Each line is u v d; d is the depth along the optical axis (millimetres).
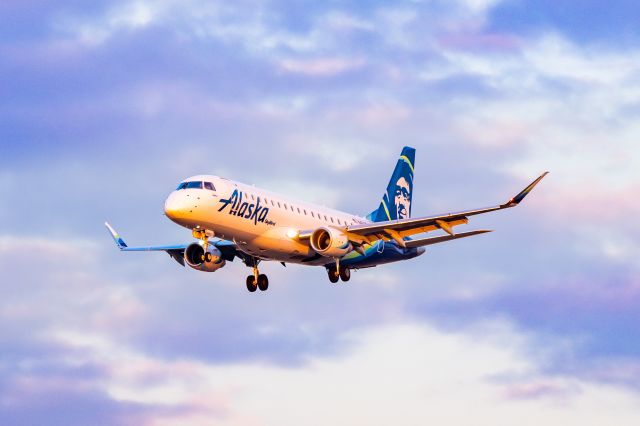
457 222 181875
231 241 181125
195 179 173875
